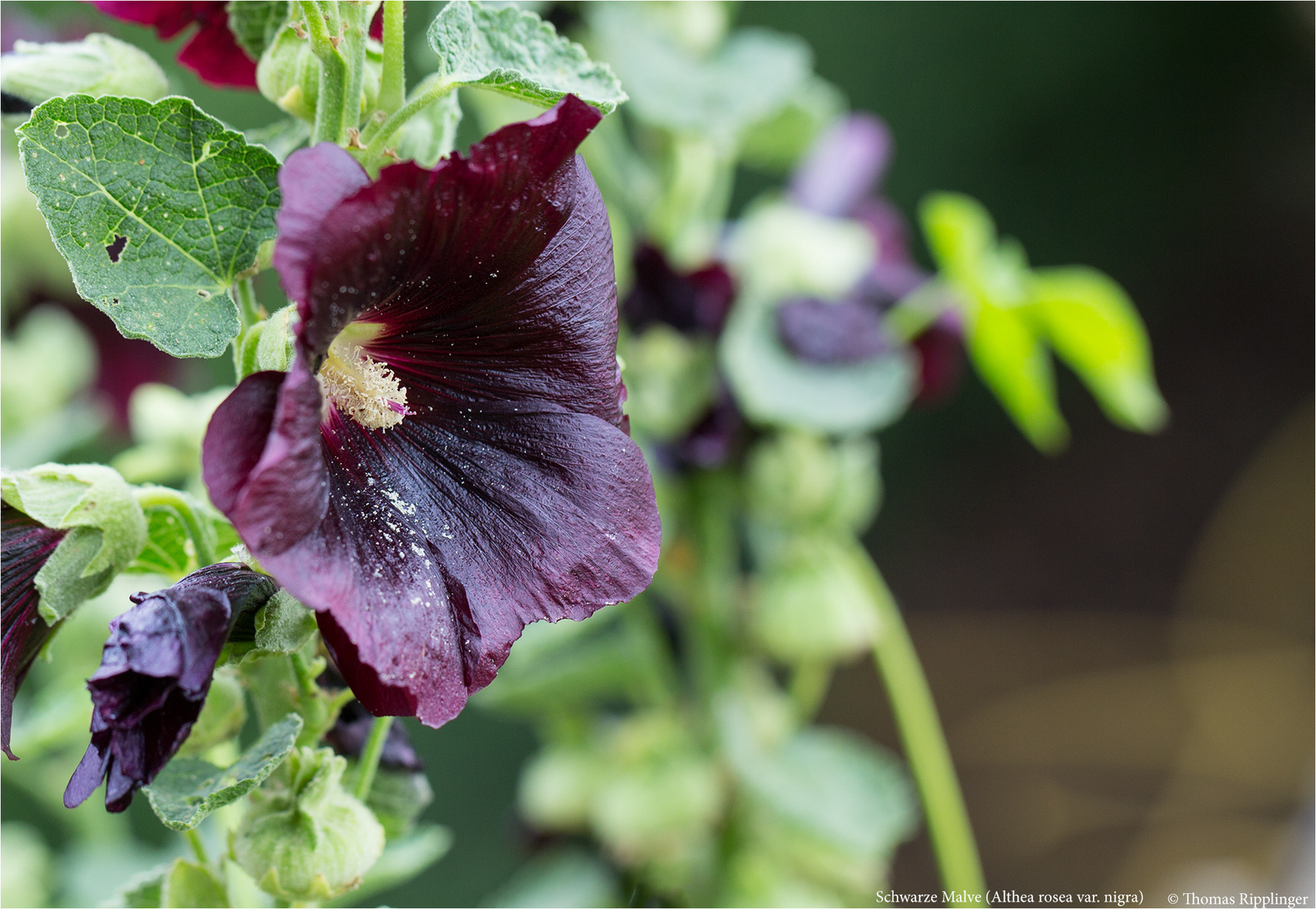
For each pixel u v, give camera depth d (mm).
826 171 847
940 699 2303
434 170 458
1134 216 2330
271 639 474
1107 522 2439
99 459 1106
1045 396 912
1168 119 2295
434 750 1531
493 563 488
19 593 498
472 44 494
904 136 2096
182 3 550
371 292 470
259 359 471
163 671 454
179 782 494
